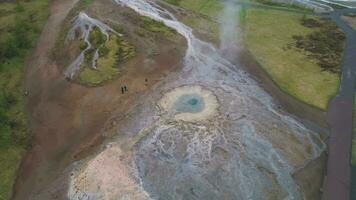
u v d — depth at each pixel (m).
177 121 40.34
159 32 54.69
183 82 45.62
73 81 47.56
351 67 47.75
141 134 39.44
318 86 45.25
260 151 37.19
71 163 37.94
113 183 34.38
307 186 34.84
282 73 47.12
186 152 37.06
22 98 46.66
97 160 36.84
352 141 38.94
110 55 50.53
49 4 64.44
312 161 36.97
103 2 62.38
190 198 33.50
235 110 41.38
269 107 42.22
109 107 43.50
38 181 37.00
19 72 50.62
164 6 61.47
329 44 51.69
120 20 57.50
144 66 48.59
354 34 53.50
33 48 54.62
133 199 33.16
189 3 62.28
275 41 52.62
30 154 39.81
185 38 53.53
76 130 41.47
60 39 55.38
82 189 34.66
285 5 60.69
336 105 42.81
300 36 53.50
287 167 36.12
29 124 43.09
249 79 46.12
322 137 39.38
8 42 54.22
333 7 59.84
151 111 42.06
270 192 33.91
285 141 38.41
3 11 63.28
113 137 39.78
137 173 35.25
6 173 38.16
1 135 41.66
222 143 37.75
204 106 42.03
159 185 34.44
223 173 35.12
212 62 48.84
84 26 56.19
